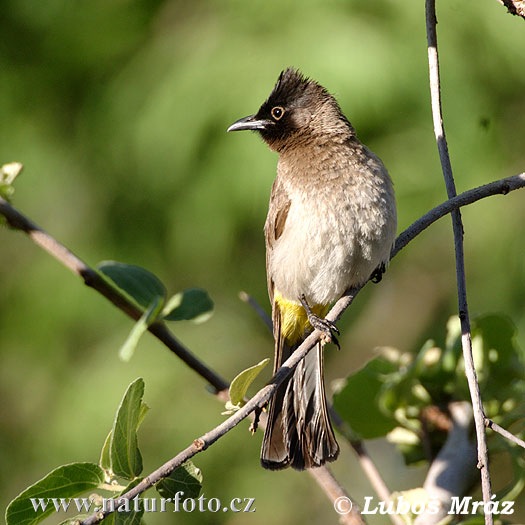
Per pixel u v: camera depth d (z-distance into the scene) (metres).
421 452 5.55
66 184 11.88
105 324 11.87
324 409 5.54
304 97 7.04
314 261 6.48
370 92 10.25
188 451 3.79
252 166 10.52
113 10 11.95
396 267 13.66
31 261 12.06
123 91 11.39
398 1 10.73
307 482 11.77
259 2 11.03
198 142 10.72
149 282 5.32
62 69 11.88
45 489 3.95
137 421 4.02
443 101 10.74
